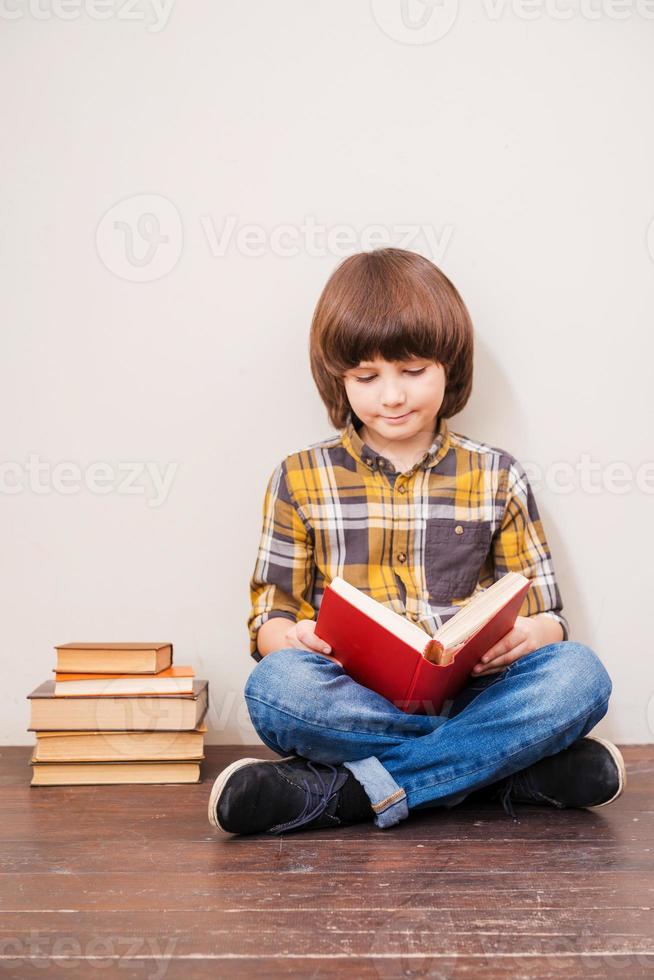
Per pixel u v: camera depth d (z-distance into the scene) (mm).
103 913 818
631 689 1476
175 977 706
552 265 1459
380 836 1033
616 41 1454
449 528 1312
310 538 1332
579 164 1457
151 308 1459
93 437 1463
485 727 1066
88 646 1272
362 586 1296
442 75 1453
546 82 1454
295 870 921
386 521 1311
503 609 1056
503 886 876
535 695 1067
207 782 1273
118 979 704
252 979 703
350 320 1237
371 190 1456
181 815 1118
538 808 1144
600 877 898
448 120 1453
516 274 1459
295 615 1312
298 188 1455
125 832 1049
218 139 1453
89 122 1448
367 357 1243
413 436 1348
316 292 1463
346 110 1453
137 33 1447
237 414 1468
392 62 1453
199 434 1469
